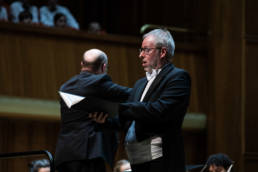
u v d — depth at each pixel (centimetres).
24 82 1941
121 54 2128
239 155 2222
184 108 830
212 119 2239
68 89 992
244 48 2273
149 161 830
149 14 2617
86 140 959
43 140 2014
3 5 2205
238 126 2236
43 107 1956
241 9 2291
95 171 959
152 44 882
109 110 850
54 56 2008
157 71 879
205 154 2269
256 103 2258
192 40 2406
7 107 1897
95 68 1026
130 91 981
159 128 823
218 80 2255
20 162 1969
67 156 957
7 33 1945
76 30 2058
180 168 818
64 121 992
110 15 2742
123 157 2050
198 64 2273
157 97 839
